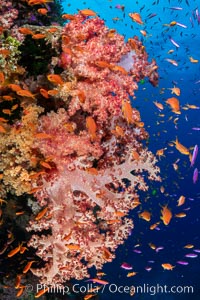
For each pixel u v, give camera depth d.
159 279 15.77
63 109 4.46
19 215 5.61
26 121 4.46
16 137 4.43
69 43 4.64
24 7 6.65
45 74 4.81
